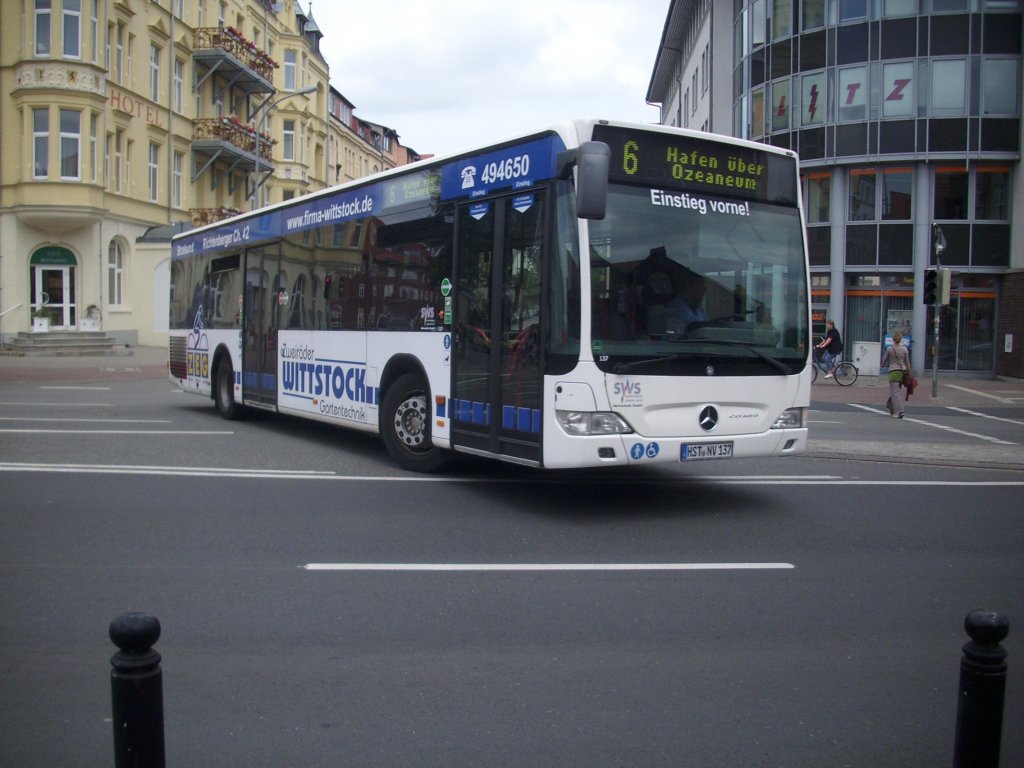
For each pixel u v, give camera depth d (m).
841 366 29.20
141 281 38.59
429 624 5.48
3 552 6.93
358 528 7.87
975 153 32.66
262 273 14.22
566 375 7.93
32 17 33.84
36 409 17.28
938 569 6.93
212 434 13.83
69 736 4.02
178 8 42.66
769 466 12.03
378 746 3.95
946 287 24.84
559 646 5.15
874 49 33.38
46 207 33.97
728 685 4.65
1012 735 4.15
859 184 34.19
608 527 8.12
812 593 6.24
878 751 3.96
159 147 41.19
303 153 60.09
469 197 9.31
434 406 9.81
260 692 4.49
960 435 16.25
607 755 3.89
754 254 8.71
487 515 8.50
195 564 6.68
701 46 48.12
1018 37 32.53
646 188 8.21
